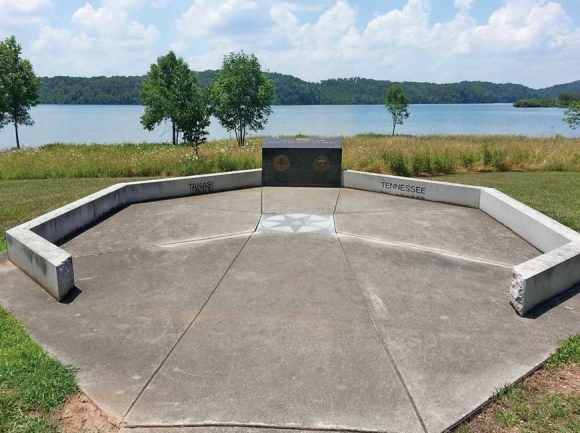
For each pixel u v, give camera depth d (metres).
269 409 2.90
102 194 7.62
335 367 3.35
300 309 4.27
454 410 2.88
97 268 5.32
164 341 3.72
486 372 3.29
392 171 13.77
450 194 8.51
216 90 26.05
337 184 10.19
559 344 3.66
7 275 5.10
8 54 26.98
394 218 7.54
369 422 2.78
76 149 23.44
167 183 8.98
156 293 4.64
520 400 2.98
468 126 66.56
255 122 26.97
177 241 6.31
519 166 14.95
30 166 14.48
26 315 4.17
